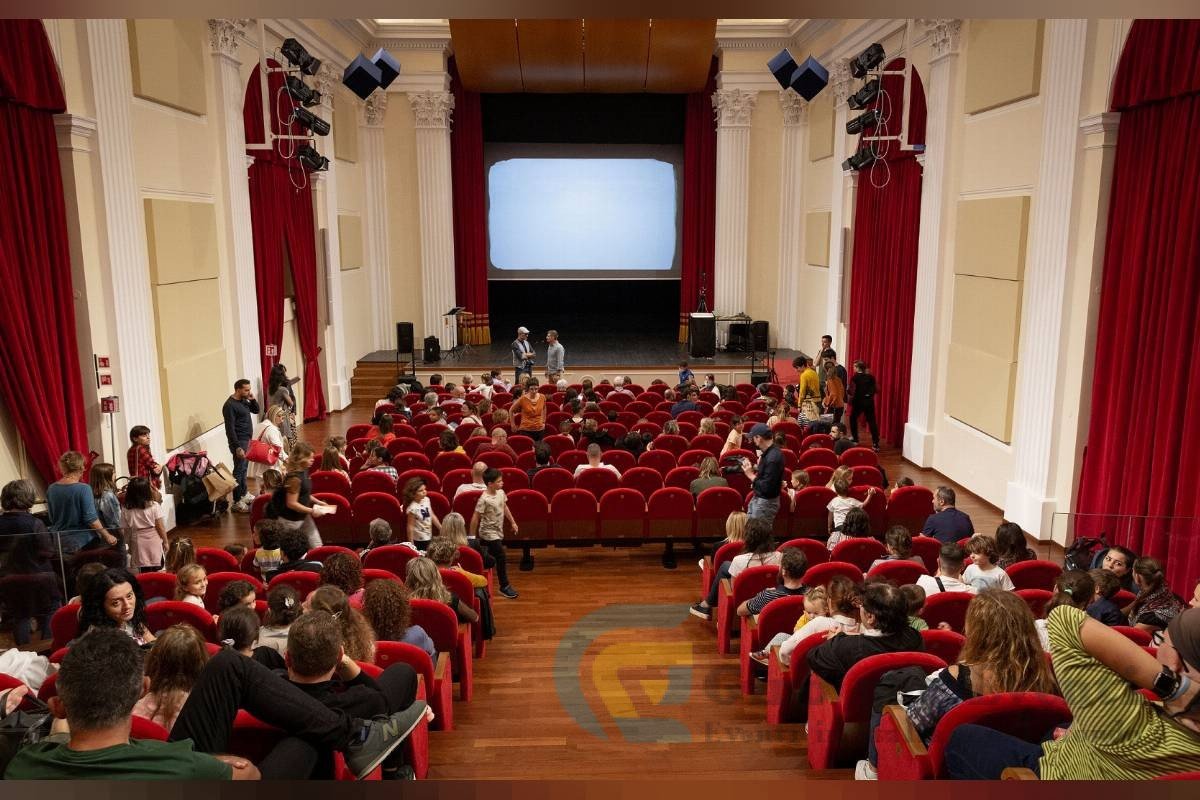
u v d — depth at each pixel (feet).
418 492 21.42
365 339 58.44
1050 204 27.07
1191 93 21.01
